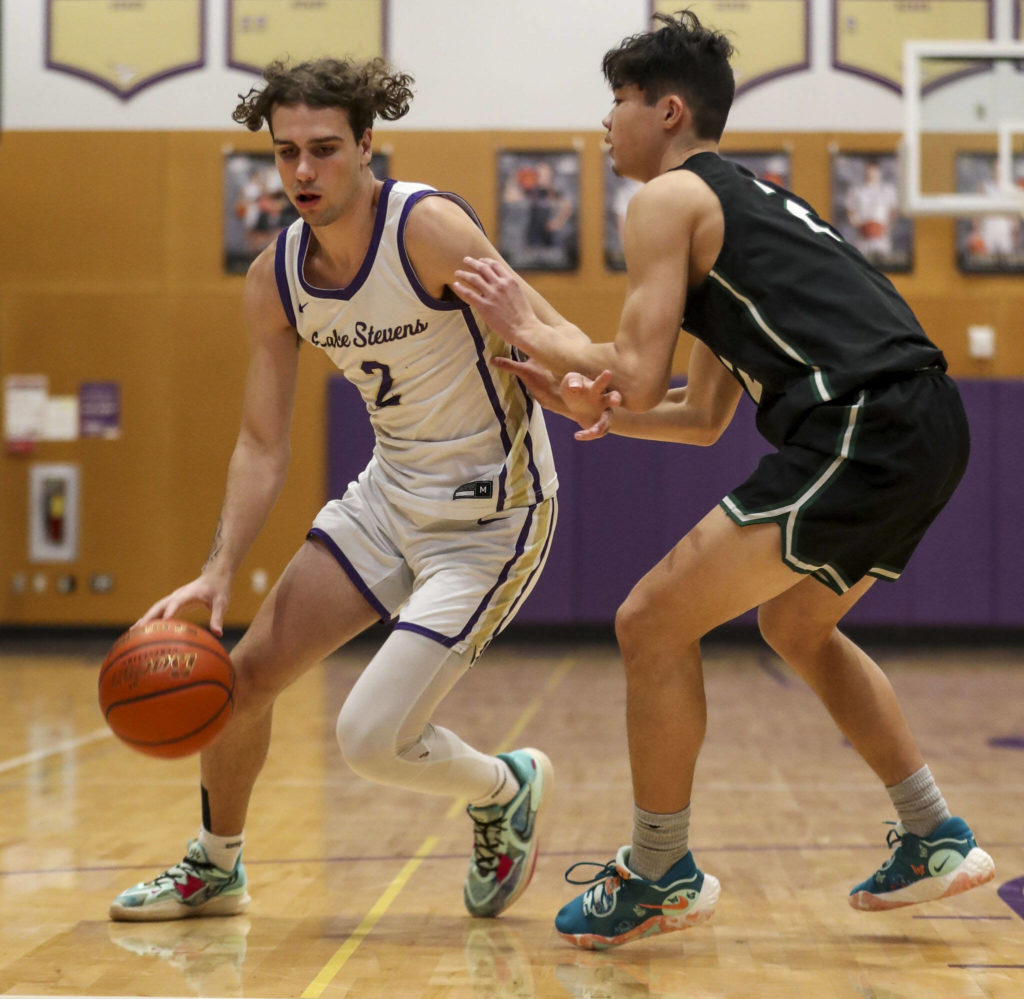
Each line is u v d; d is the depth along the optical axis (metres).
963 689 13.26
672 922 4.16
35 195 18.34
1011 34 17.44
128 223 18.31
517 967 3.99
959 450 3.96
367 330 4.29
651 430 4.65
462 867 5.54
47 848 5.95
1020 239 17.83
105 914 4.69
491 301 4.05
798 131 17.83
